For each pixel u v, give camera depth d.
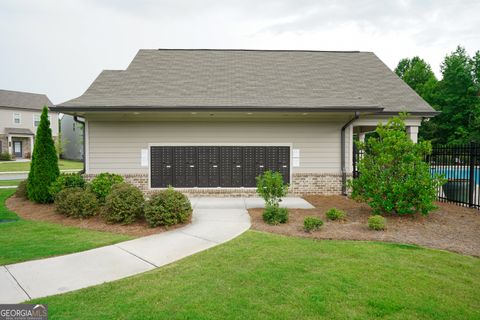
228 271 4.38
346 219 7.43
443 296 3.75
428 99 38.75
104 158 11.12
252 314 3.28
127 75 12.95
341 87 12.46
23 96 39.94
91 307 3.40
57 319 3.15
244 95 11.22
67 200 7.59
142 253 5.21
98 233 6.42
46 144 9.55
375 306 3.48
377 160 7.68
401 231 6.50
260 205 9.48
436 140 37.25
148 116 11.12
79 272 4.43
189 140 11.24
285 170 11.36
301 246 5.48
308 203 9.78
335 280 4.11
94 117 11.05
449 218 7.65
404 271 4.44
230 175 11.29
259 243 5.65
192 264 4.66
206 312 3.30
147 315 3.23
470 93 36.25
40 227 6.90
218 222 7.29
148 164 11.18
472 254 5.21
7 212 8.49
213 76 13.02
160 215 6.72
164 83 12.27
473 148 9.24
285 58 15.15
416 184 7.14
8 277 4.26
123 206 6.99
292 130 11.33
